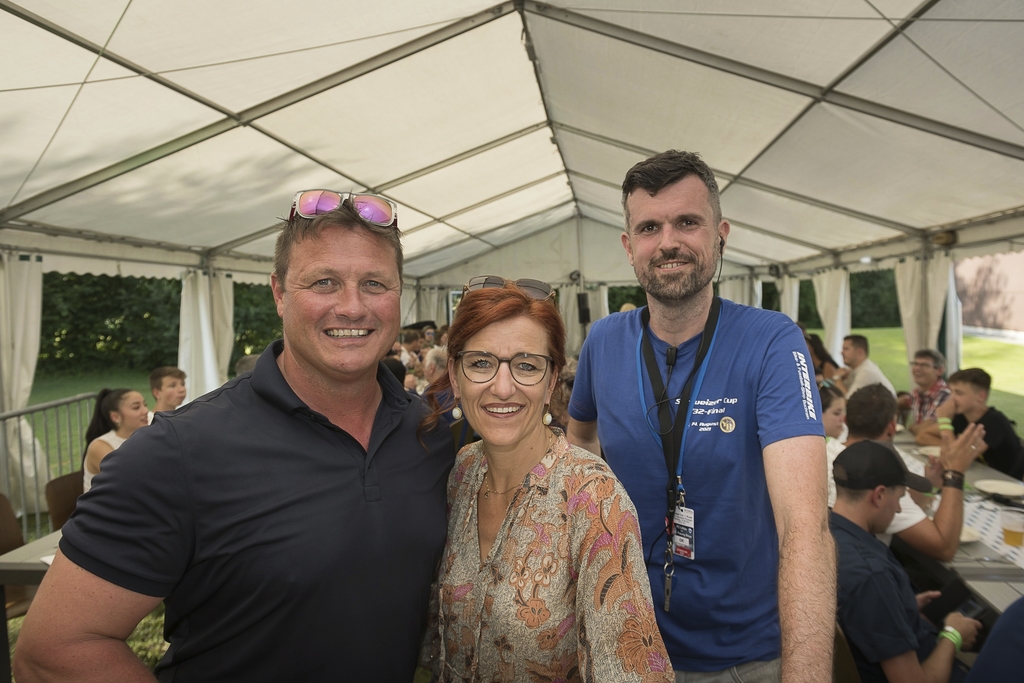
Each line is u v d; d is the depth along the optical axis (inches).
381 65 147.5
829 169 185.6
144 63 111.3
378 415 46.8
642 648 36.2
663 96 171.9
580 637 38.8
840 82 128.8
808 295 895.7
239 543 38.9
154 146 146.3
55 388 726.5
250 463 40.3
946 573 97.7
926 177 167.5
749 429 50.5
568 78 185.8
